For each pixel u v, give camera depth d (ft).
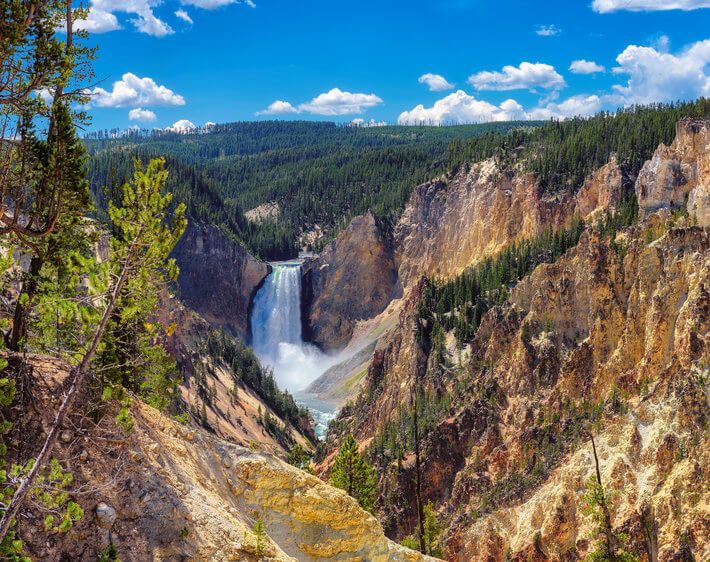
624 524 194.29
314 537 91.56
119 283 61.41
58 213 74.59
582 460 221.25
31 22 75.20
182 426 87.76
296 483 92.43
